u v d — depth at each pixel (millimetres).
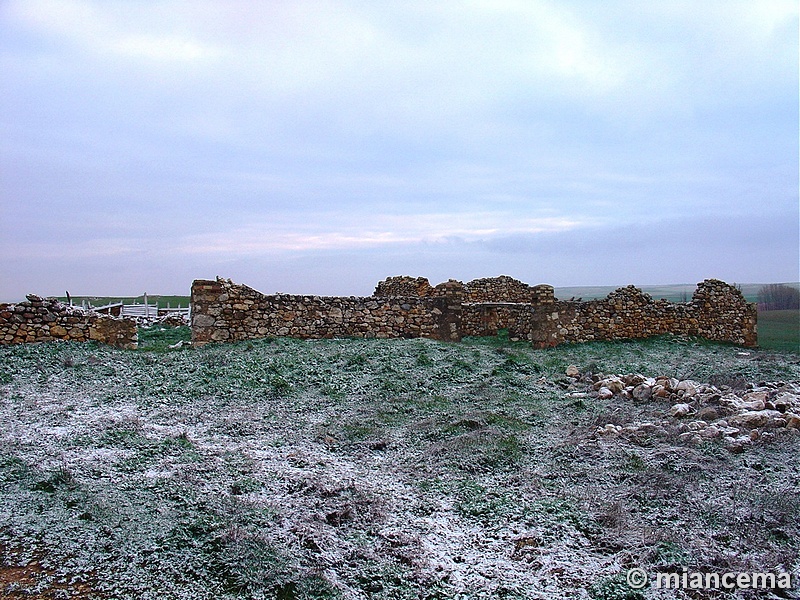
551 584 5344
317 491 7219
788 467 7840
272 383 12773
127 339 16984
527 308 24750
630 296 25547
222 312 18344
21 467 7297
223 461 8102
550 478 7805
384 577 5414
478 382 13477
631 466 7977
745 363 19000
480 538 6238
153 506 6410
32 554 5391
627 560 5684
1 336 15633
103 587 4969
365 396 12180
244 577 5172
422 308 21188
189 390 12227
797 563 5543
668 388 12359
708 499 6895
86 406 10945
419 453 8852
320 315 19703
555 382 14000
